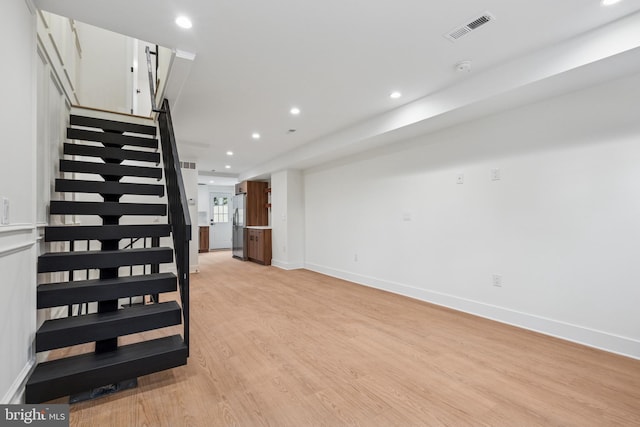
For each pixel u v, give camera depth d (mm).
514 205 3039
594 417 1645
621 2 1878
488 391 1896
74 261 2090
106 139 3291
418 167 4039
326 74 2822
